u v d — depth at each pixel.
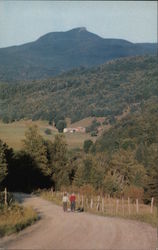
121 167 93.25
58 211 39.88
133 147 131.00
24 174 84.06
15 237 20.36
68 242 19.52
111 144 141.62
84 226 26.55
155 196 65.62
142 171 89.69
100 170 85.94
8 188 81.44
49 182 88.75
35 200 55.69
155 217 33.03
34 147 85.94
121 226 27.56
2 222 23.72
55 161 90.69
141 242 20.78
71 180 94.00
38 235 21.44
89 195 71.31
